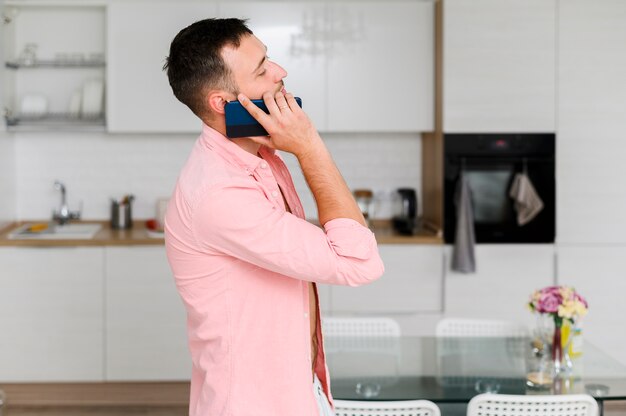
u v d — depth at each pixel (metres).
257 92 1.51
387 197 5.40
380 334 3.83
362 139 5.37
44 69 5.23
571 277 4.85
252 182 1.48
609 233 4.86
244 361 1.54
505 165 4.84
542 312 3.07
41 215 5.34
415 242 4.79
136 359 4.74
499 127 4.80
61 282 4.69
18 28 5.21
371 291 4.80
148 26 4.91
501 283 4.82
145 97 4.95
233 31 1.50
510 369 3.12
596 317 4.86
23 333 4.70
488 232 4.82
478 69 4.78
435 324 4.82
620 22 4.79
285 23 4.93
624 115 4.82
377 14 4.95
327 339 3.61
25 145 5.30
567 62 4.79
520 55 4.78
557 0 4.77
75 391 4.79
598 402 2.82
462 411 3.15
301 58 4.94
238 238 1.45
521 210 4.78
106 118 5.00
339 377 3.01
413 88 4.98
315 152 1.48
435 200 5.01
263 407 1.54
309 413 1.57
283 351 1.55
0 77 4.81
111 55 4.91
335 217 1.47
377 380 2.97
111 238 4.75
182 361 4.76
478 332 3.83
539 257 4.83
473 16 4.76
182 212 1.50
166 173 5.36
